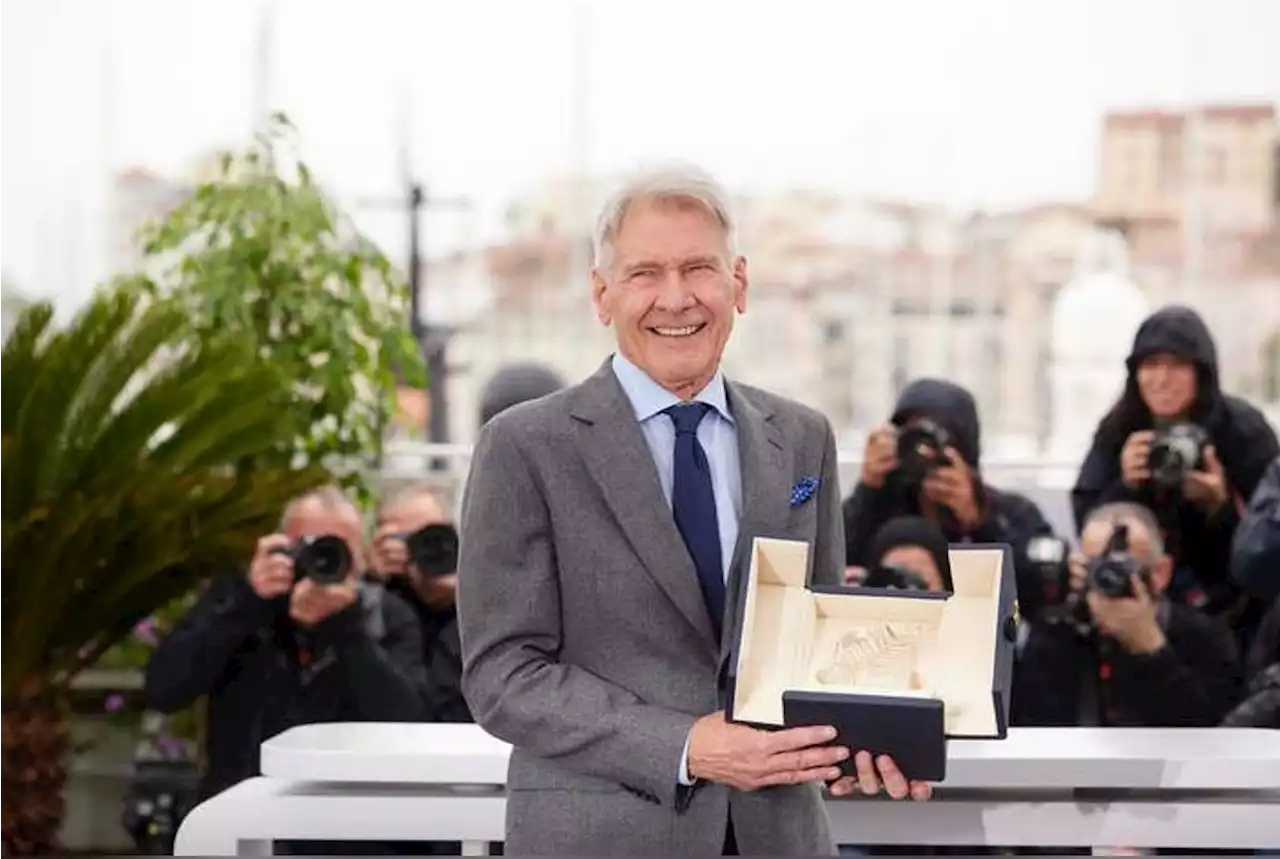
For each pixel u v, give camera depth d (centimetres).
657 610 250
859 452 612
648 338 253
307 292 571
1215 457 461
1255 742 328
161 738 564
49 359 482
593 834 246
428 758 315
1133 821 310
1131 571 403
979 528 456
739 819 249
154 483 489
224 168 599
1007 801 314
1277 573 436
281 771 318
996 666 237
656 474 253
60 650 507
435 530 451
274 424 518
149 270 598
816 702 232
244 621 439
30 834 498
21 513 486
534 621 249
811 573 253
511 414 257
